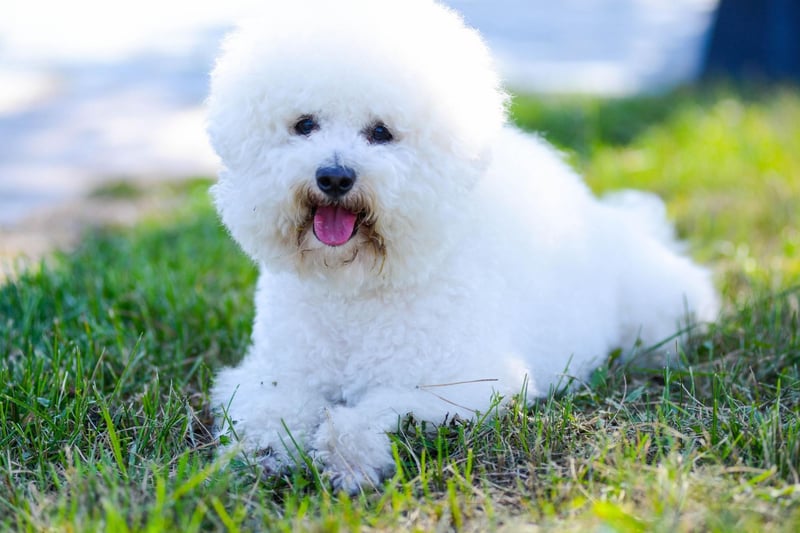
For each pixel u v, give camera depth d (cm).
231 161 322
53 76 1274
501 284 336
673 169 677
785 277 479
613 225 418
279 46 310
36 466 310
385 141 311
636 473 281
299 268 321
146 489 284
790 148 697
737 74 1010
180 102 1102
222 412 340
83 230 634
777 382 361
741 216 580
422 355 321
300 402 328
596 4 1875
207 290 474
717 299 450
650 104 873
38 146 908
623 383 381
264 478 302
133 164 839
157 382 353
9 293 443
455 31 325
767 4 1000
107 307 439
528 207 356
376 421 310
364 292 322
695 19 1614
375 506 280
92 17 1845
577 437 317
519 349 342
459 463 301
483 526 265
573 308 370
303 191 304
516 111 827
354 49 303
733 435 306
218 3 2011
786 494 270
